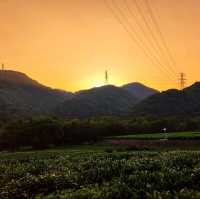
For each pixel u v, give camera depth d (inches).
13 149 5378.9
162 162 1541.6
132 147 3604.8
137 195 943.7
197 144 3639.3
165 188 1058.7
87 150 3688.5
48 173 1577.3
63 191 1094.4
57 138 5482.3
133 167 1451.8
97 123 6008.9
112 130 5944.9
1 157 2930.6
